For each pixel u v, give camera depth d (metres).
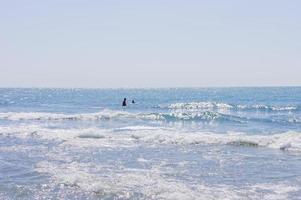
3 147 28.53
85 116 52.66
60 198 15.45
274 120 49.00
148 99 125.88
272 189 16.84
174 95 169.25
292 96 142.50
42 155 24.97
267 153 26.19
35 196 15.73
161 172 20.06
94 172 19.91
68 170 20.28
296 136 30.64
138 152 26.31
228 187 17.12
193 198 15.38
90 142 30.94
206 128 41.47
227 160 23.55
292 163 22.62
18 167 21.16
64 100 122.94
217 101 109.19
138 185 17.17
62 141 31.55
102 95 177.62
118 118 52.81
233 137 31.55
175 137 32.00
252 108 76.38
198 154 25.64
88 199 15.30
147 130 37.66
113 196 15.64
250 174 19.66
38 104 98.81
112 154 25.45
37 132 36.12
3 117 53.62
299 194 16.06
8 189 16.77
